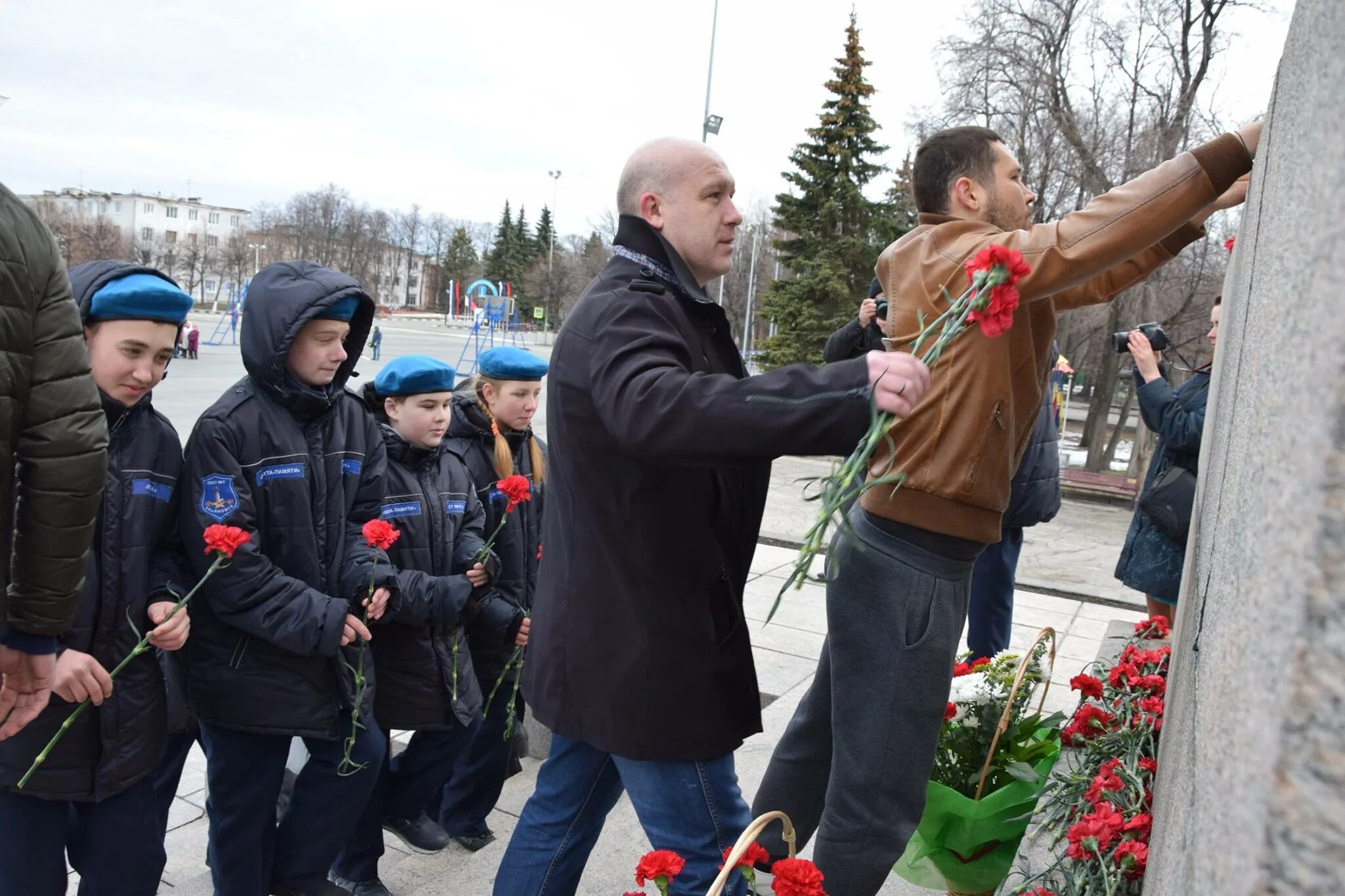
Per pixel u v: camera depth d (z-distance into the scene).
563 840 2.15
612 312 1.78
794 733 2.49
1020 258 1.38
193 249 78.31
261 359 2.50
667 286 1.89
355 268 84.06
